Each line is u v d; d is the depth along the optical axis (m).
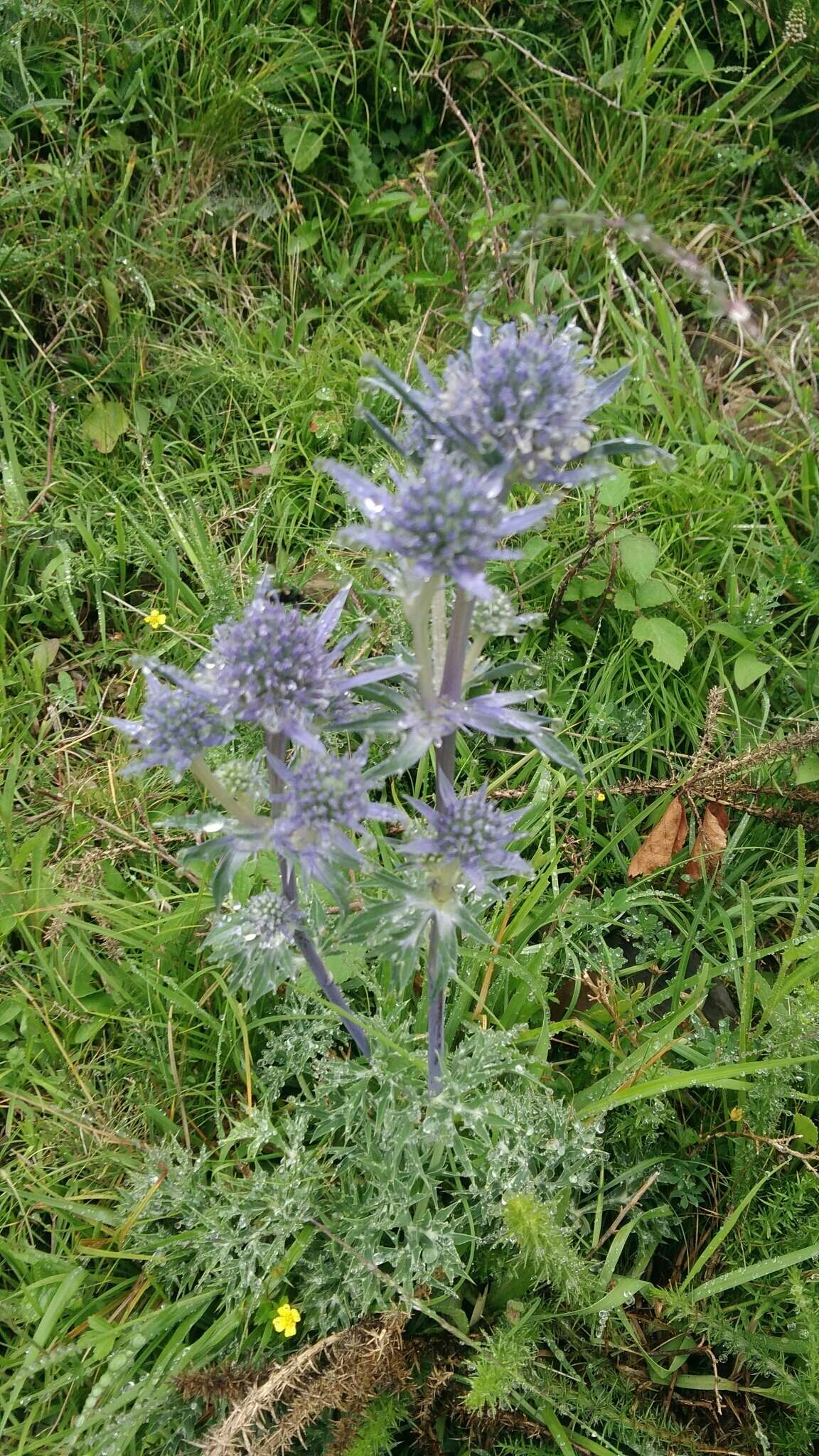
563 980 0.48
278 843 0.32
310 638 0.32
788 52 0.71
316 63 0.68
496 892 0.35
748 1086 0.42
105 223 0.61
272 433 0.61
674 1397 0.40
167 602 0.56
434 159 0.69
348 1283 0.39
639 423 0.62
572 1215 0.41
